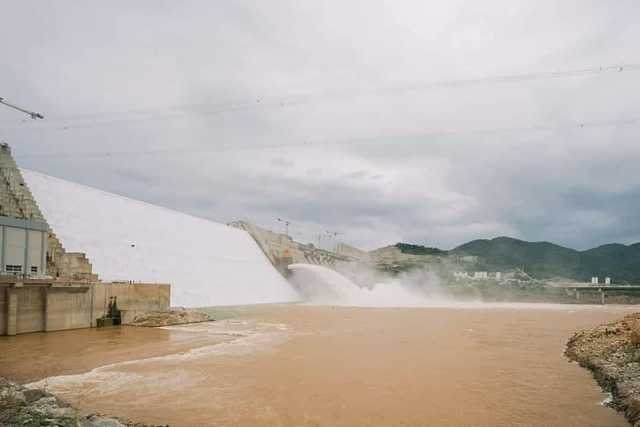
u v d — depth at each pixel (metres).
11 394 19.50
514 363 33.19
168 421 20.22
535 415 21.52
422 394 24.84
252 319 64.94
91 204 80.56
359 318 67.88
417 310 86.88
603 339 35.78
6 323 42.78
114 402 22.92
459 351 38.09
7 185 52.56
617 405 22.69
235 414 21.27
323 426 19.92
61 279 48.53
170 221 101.75
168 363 32.22
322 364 32.28
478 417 21.23
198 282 86.56
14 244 45.59
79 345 39.47
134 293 56.66
